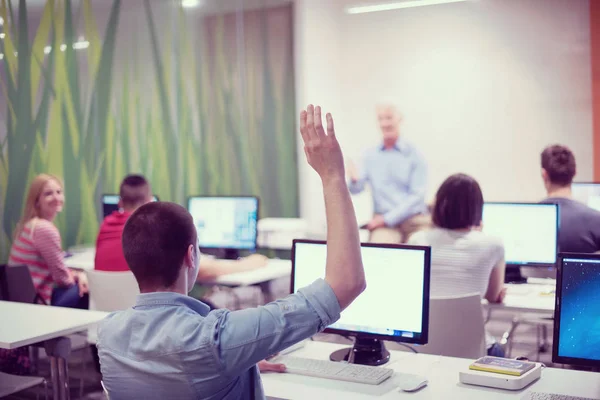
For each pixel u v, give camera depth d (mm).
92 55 5457
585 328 1869
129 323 1310
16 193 4898
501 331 4914
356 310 2268
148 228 1324
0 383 2703
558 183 3625
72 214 5289
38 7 5062
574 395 1839
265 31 6934
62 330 2553
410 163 6852
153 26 5992
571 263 1891
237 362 1210
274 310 1229
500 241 2873
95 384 3979
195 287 5855
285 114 7039
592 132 6098
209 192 6488
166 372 1234
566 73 6184
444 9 6758
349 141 7398
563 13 6148
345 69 7391
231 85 6703
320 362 2168
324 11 7227
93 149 5461
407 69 7020
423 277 2152
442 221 2863
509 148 6512
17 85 4922
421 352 2600
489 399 1818
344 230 1238
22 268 3568
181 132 6242
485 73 6586
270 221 6238
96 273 3402
